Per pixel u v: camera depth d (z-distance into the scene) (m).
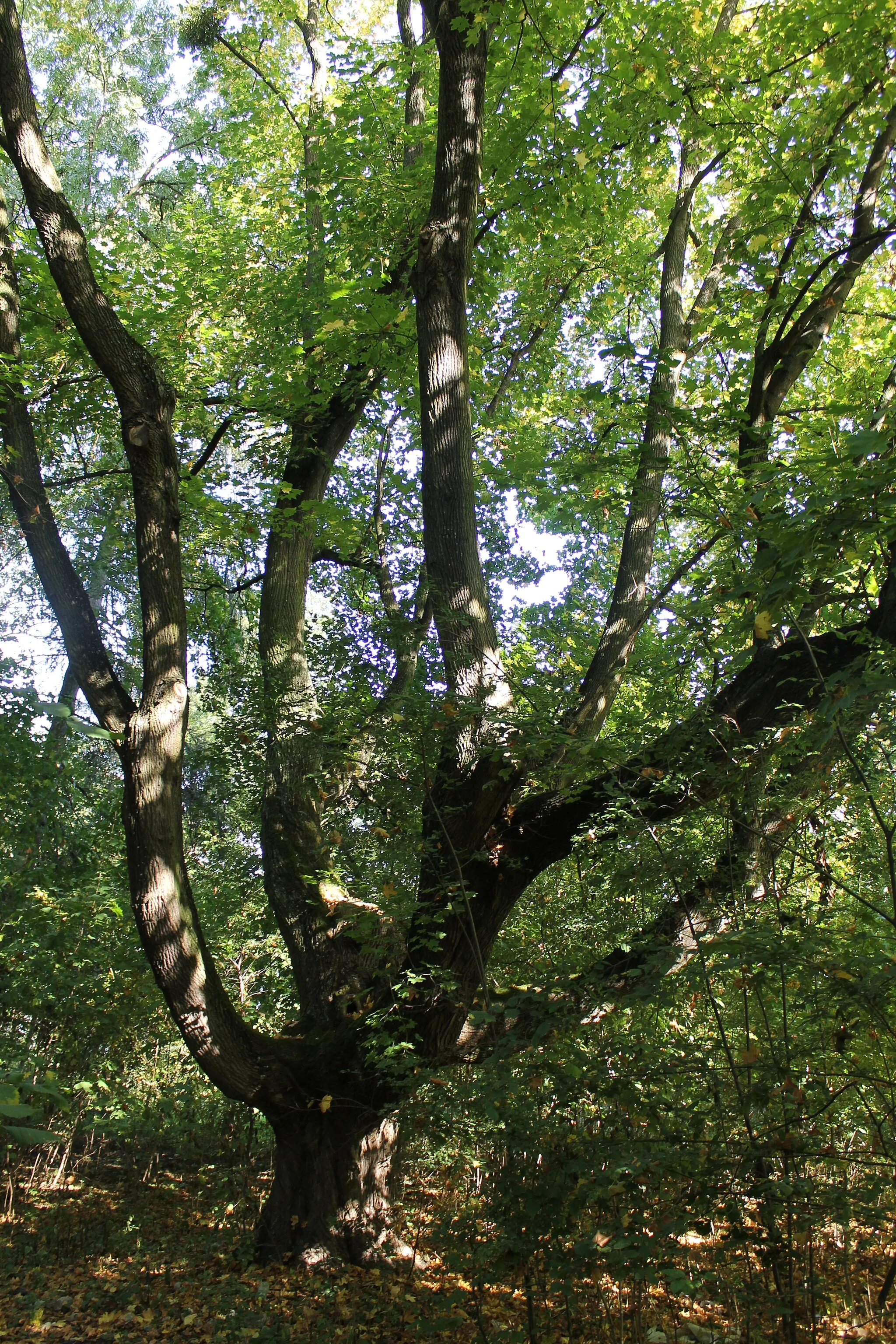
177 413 10.43
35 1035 8.23
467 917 5.88
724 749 4.44
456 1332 4.70
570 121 7.98
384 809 6.21
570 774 5.73
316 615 7.52
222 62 13.88
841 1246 4.46
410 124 10.60
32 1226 7.10
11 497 7.10
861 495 2.88
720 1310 4.50
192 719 15.94
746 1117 3.36
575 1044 3.90
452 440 6.23
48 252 6.43
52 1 17.81
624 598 6.91
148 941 6.11
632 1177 3.23
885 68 6.54
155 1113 8.23
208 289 10.48
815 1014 3.48
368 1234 6.48
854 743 3.98
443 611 5.73
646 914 5.13
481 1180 5.20
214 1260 6.53
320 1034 6.83
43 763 8.97
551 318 11.72
